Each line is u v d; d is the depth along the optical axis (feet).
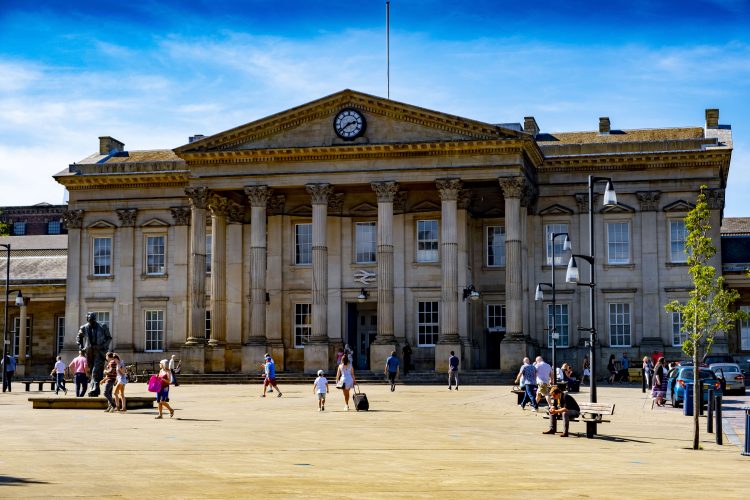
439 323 224.53
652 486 71.05
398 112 216.74
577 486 70.28
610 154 226.79
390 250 217.15
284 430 110.11
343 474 74.69
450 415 130.52
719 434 102.83
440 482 71.15
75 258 251.19
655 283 225.56
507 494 65.87
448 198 214.07
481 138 211.82
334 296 231.30
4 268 277.64
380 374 210.38
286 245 235.81
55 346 270.05
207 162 225.15
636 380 216.74
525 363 141.38
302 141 221.46
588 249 228.84
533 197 229.66
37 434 104.42
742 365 233.96
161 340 245.65
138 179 246.68
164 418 125.59
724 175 236.02
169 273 246.06
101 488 65.26
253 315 221.05
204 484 68.03
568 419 106.63
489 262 232.73
